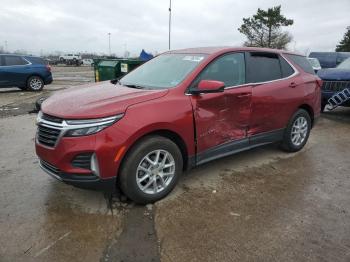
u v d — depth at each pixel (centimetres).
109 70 1170
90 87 443
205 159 424
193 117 394
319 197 406
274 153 564
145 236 324
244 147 472
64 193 408
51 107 364
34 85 1420
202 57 436
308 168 500
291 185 439
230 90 435
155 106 365
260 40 4575
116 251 302
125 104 351
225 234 328
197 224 344
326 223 349
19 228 335
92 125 330
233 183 442
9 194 405
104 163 336
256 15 4497
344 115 907
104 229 335
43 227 337
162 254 298
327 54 2230
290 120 537
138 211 369
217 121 423
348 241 319
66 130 333
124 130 341
